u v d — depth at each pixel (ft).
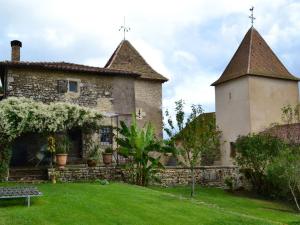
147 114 81.05
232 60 95.71
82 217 32.48
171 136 59.62
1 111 56.95
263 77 88.89
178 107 59.57
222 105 95.35
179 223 33.47
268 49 94.94
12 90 65.51
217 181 68.08
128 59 85.97
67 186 46.96
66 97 68.49
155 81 83.51
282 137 75.46
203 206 41.70
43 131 60.80
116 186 48.88
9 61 65.26
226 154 92.22
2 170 54.03
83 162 65.51
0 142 55.98
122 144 58.70
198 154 62.64
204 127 59.72
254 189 68.49
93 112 63.62
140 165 58.49
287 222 44.04
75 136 68.08
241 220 36.40
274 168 60.59
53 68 67.10
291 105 90.94
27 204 35.19
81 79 70.13
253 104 86.63
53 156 59.98
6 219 30.14
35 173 57.52
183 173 64.64
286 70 93.35
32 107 59.31
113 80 72.59
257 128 86.22
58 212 33.27
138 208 37.11
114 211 35.19
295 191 60.39
